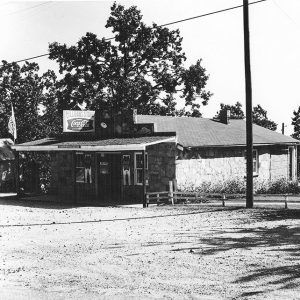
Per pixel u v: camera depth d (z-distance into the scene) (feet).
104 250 42.34
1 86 148.77
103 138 88.69
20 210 74.59
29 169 122.11
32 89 147.54
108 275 33.76
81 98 147.74
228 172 93.09
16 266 37.11
